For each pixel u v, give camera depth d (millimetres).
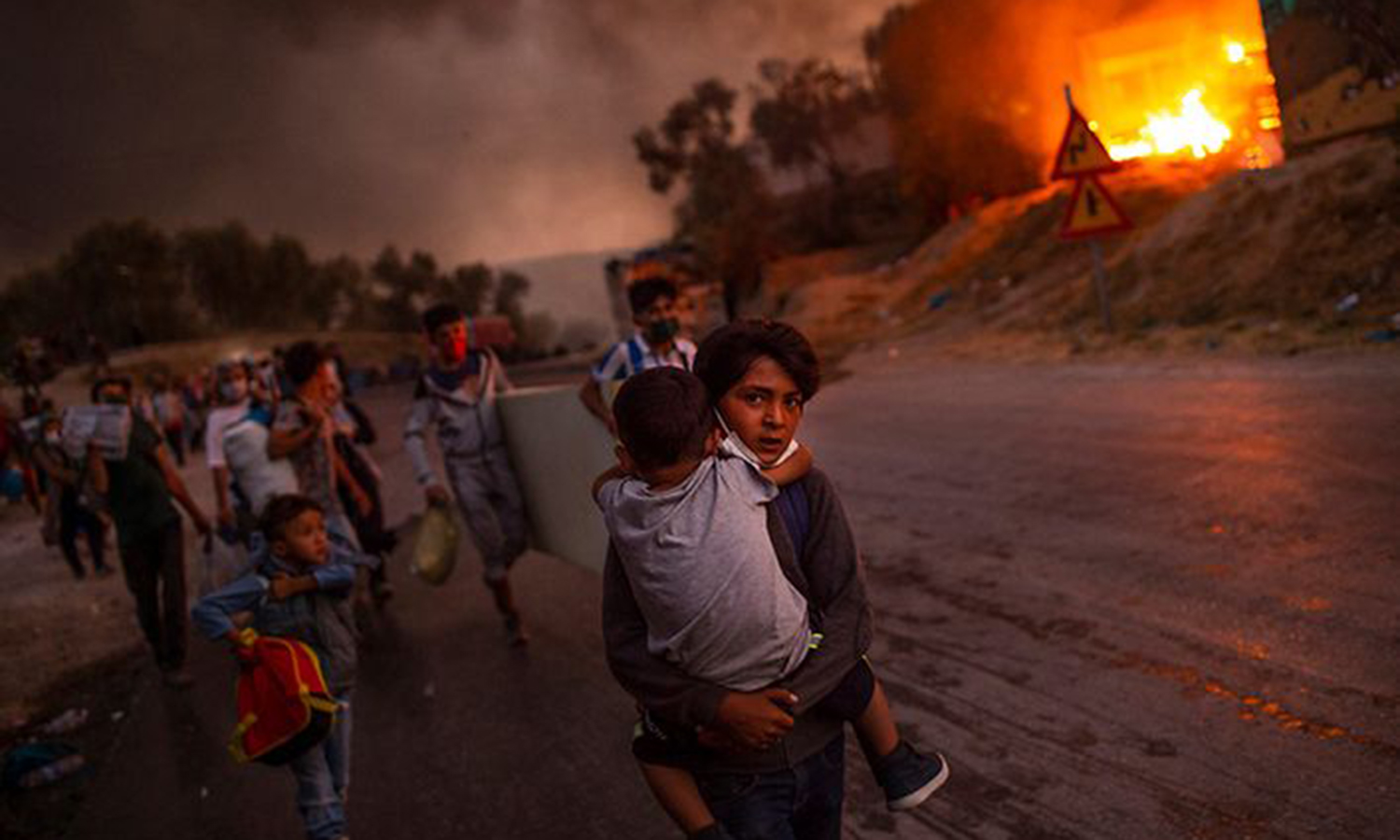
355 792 4473
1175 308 11703
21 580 10352
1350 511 5062
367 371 60719
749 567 1980
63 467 7293
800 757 2146
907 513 6922
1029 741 3682
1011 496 6785
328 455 6008
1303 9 8930
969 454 8266
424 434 6066
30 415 15625
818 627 2162
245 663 3566
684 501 2006
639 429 2010
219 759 5125
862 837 3344
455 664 5902
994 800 3363
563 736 4621
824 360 18594
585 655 5652
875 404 11875
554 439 5484
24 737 5945
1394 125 8430
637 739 2250
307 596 3811
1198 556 4980
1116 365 10477
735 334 2178
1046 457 7547
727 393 2166
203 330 90000
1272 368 8438
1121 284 13484
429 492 6020
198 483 16891
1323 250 10320
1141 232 16734
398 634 6691
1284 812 2969
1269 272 10852
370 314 106375
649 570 2018
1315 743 3275
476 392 5977
